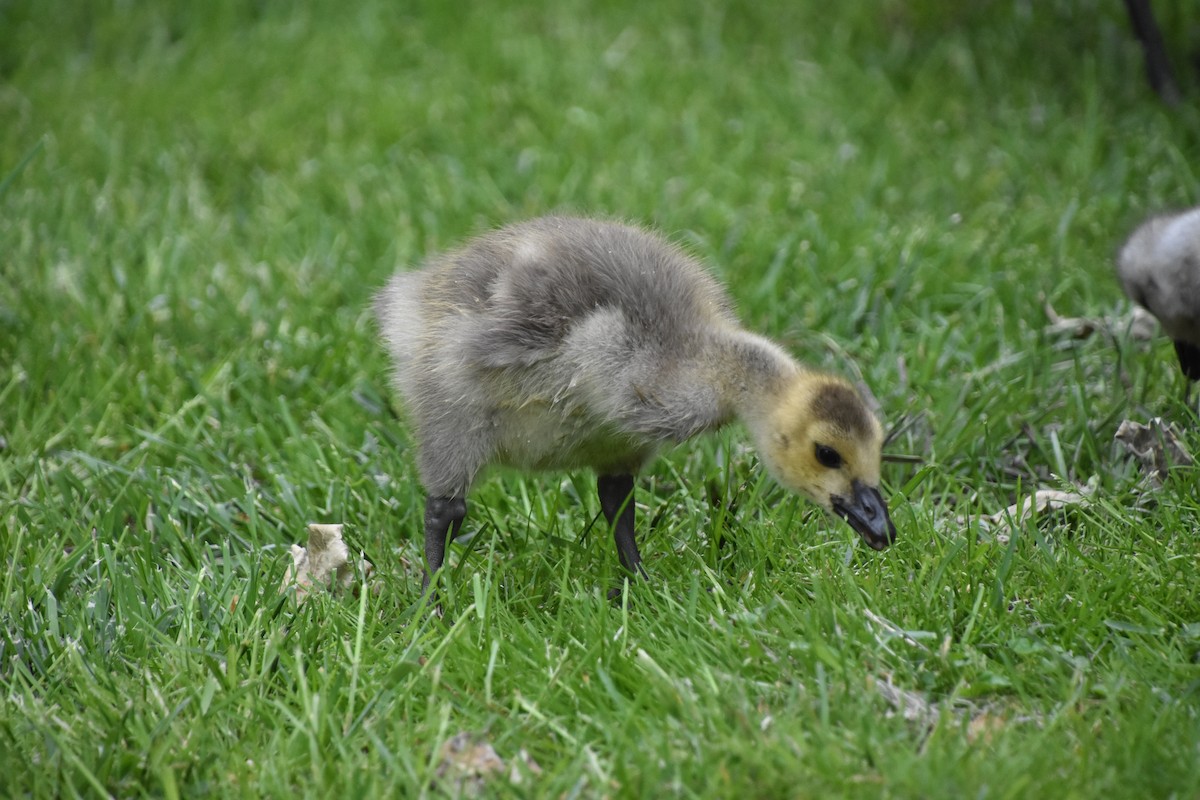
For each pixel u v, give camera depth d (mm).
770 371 9234
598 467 9914
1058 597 8633
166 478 11141
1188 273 10875
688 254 11172
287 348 12945
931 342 12602
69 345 13031
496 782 7074
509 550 10242
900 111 17953
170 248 14977
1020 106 17859
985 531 9750
